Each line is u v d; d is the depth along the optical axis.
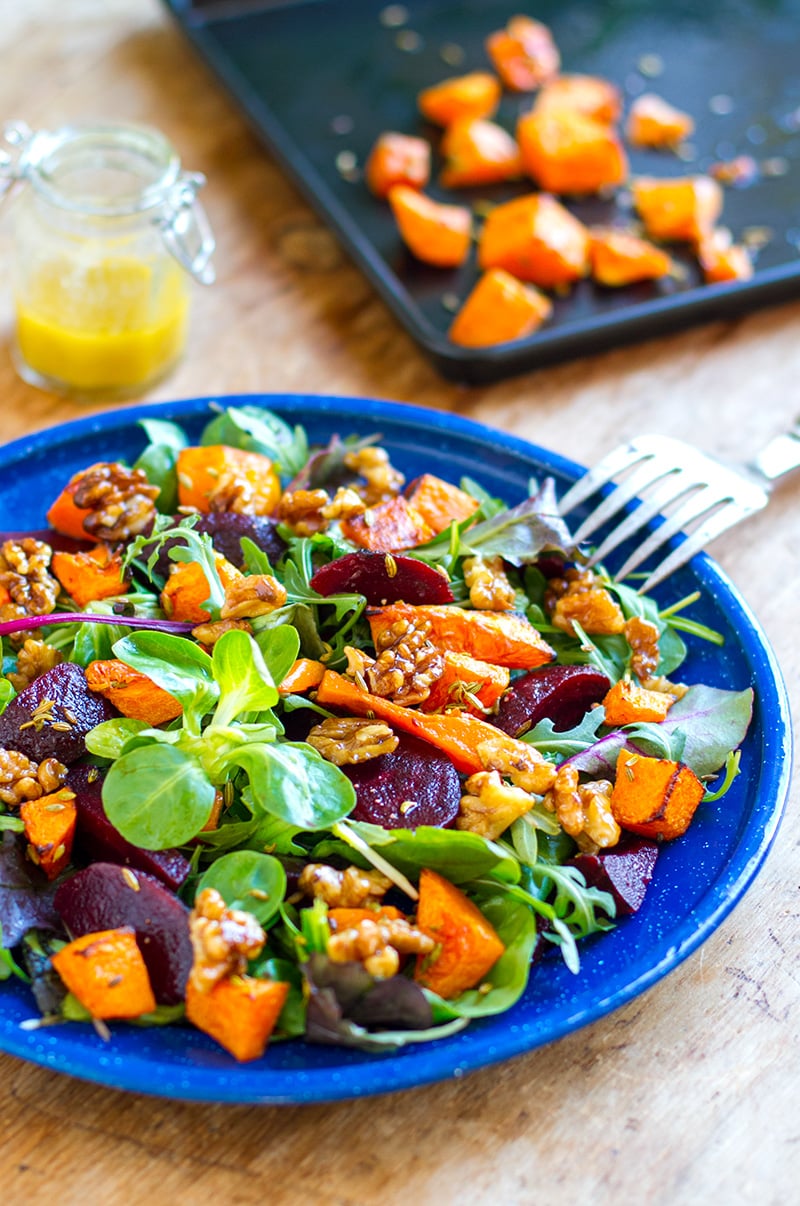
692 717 0.53
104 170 0.66
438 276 0.69
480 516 0.57
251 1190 0.47
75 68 0.78
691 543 0.57
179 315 0.66
